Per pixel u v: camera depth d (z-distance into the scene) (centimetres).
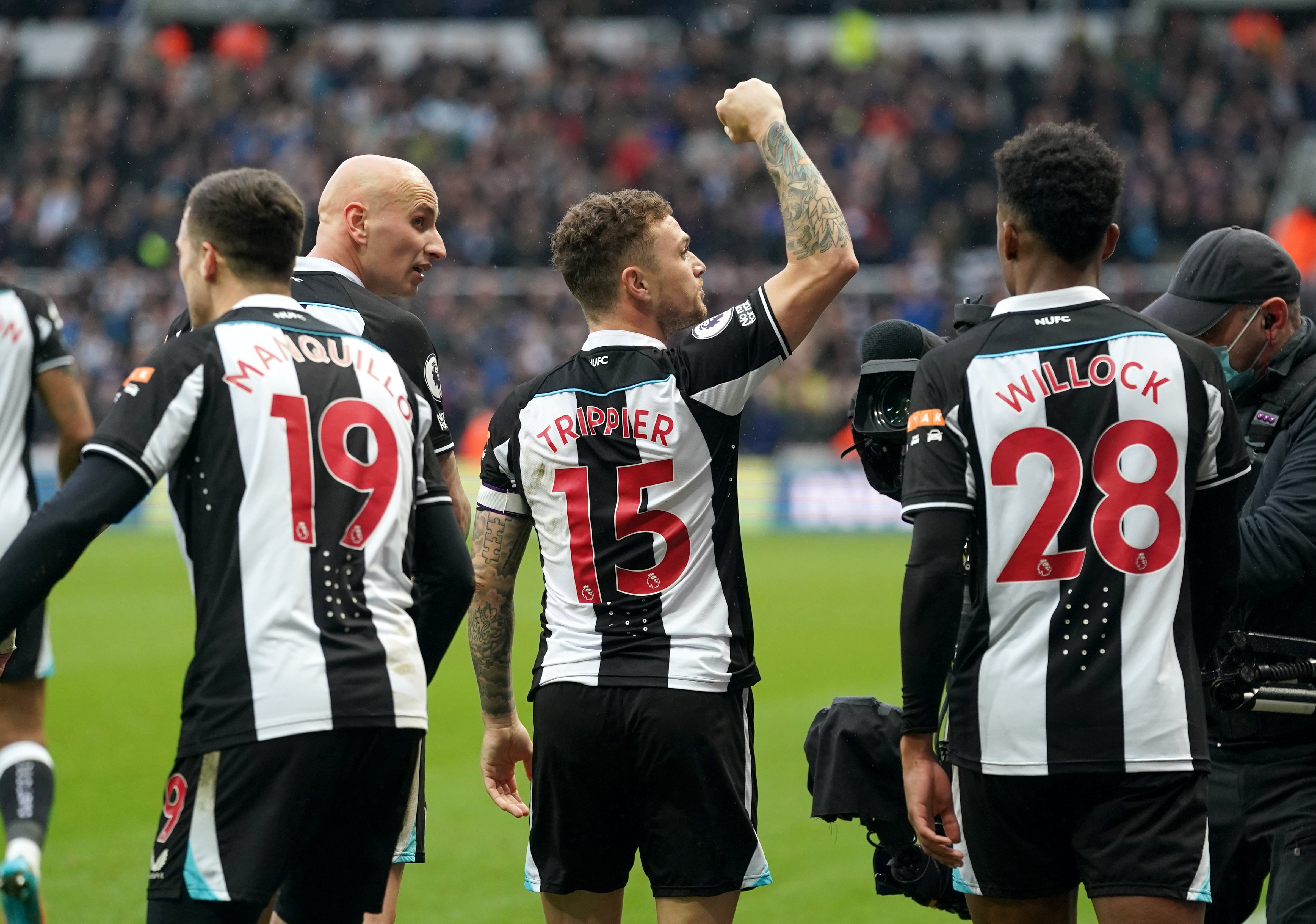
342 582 830
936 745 907
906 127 7600
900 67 7881
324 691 805
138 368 832
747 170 7494
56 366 1184
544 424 960
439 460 1116
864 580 4359
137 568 4703
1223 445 837
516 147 7631
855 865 1576
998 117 7712
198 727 807
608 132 7775
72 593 4041
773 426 6397
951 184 7381
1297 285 1007
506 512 1002
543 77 8156
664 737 906
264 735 794
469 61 8238
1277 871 999
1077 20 8506
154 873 809
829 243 940
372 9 9044
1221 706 980
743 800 930
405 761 854
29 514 1162
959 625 844
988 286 6738
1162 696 803
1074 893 876
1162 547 814
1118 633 809
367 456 857
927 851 838
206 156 7750
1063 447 820
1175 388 820
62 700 2538
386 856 872
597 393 949
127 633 3312
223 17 9019
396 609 857
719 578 939
